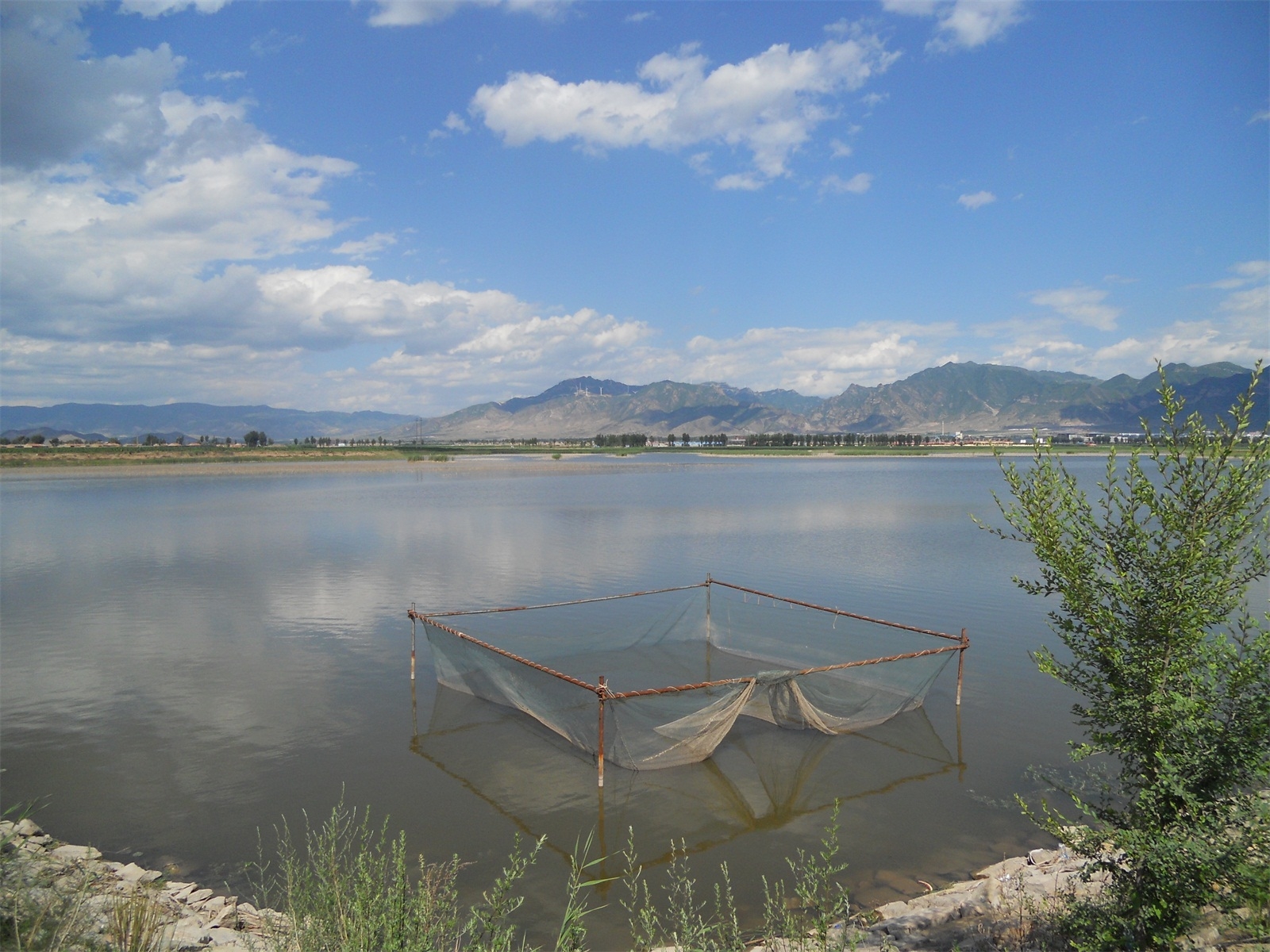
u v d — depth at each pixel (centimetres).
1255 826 579
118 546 3994
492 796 1288
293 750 1455
